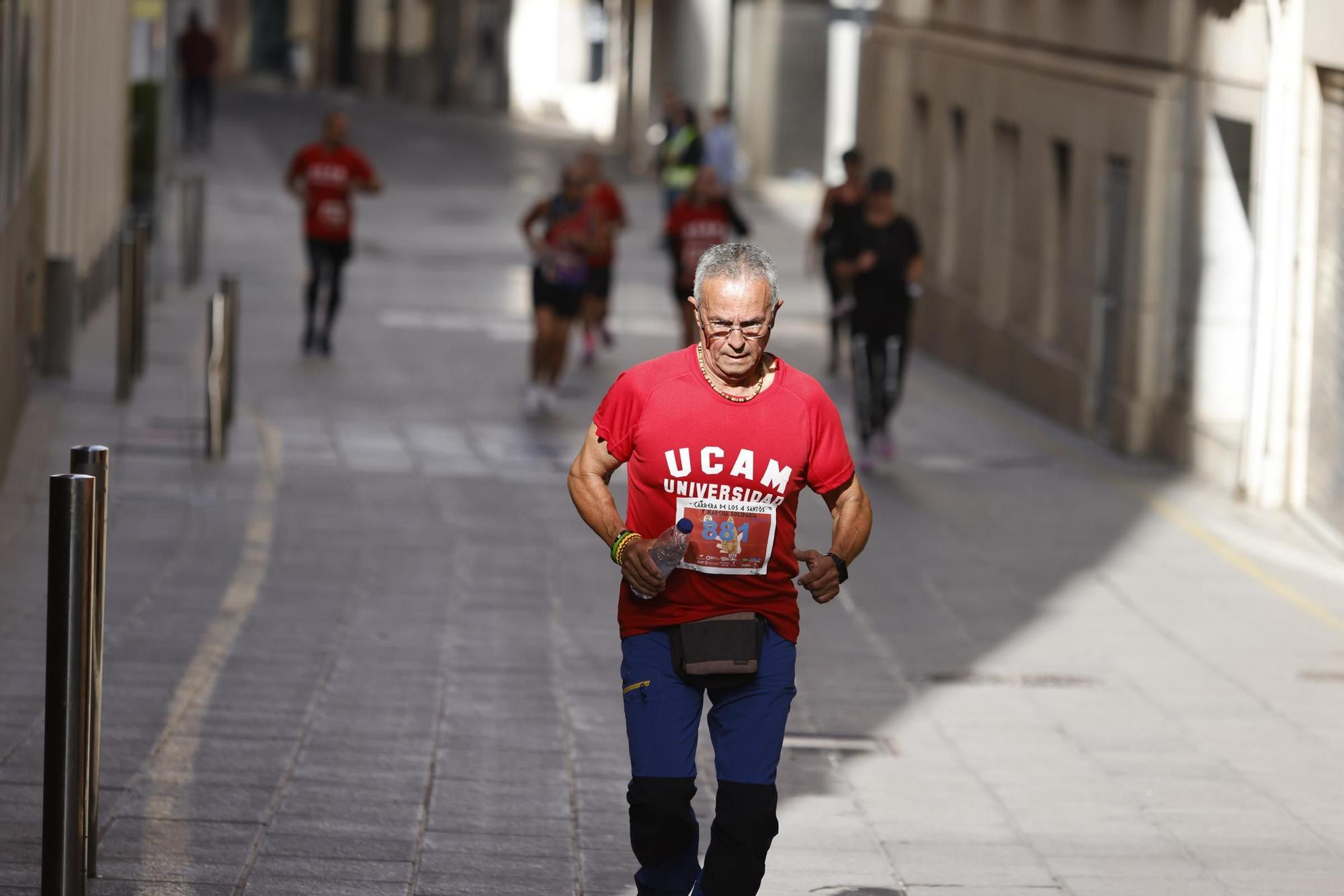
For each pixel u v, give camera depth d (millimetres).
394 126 128125
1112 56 44094
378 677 22328
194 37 103312
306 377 46125
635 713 13109
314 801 17562
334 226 48688
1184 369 40375
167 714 20078
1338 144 33344
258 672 22094
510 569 28875
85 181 49000
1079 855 17438
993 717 22312
